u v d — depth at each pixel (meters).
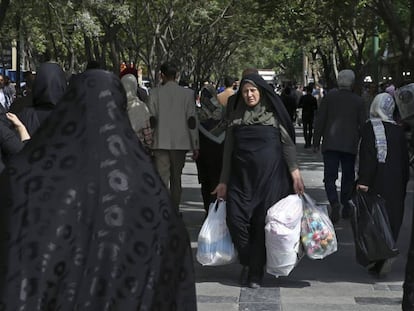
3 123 5.80
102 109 2.77
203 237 7.40
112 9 30.17
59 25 34.50
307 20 29.34
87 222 2.64
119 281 2.62
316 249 7.29
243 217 7.22
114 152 2.74
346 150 10.84
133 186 2.72
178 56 49.66
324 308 6.74
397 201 7.80
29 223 2.60
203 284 7.55
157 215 2.75
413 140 8.06
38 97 6.68
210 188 11.05
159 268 2.72
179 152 10.45
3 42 40.00
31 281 2.53
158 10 42.56
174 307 2.80
